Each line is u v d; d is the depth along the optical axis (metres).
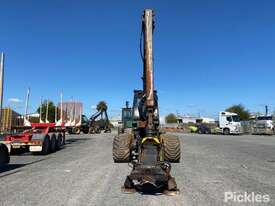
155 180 9.16
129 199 8.73
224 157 18.34
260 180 11.49
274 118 55.53
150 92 12.11
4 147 14.06
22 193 9.38
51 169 13.80
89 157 18.09
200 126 63.62
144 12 12.60
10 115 22.94
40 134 20.55
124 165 14.67
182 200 8.66
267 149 23.67
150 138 10.21
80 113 45.38
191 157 18.17
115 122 74.94
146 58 12.23
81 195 9.15
